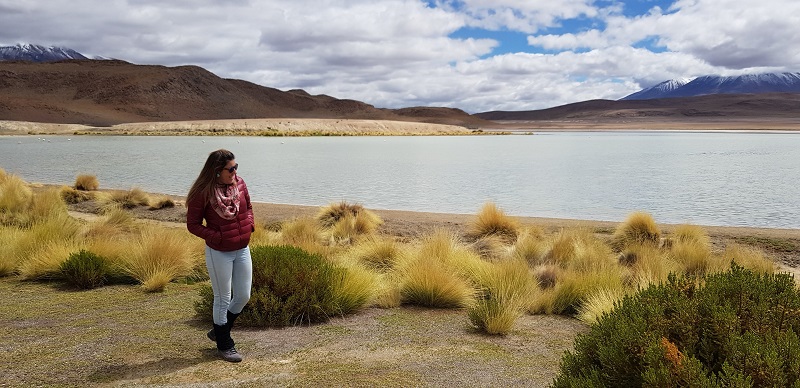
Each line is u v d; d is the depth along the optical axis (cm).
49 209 1398
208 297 620
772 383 280
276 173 3108
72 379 429
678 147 6444
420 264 786
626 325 326
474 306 679
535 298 722
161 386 416
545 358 500
